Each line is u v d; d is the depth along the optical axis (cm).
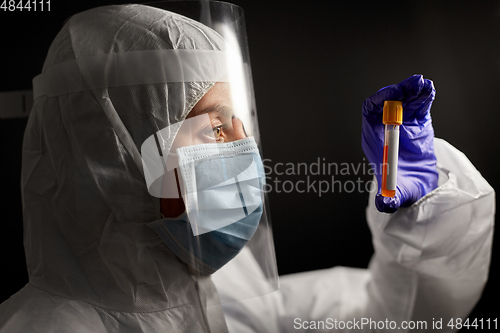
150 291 67
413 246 82
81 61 66
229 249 72
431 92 79
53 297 66
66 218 67
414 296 87
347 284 111
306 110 149
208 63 69
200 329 70
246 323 96
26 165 72
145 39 67
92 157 65
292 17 148
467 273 84
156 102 66
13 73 134
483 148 137
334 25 147
